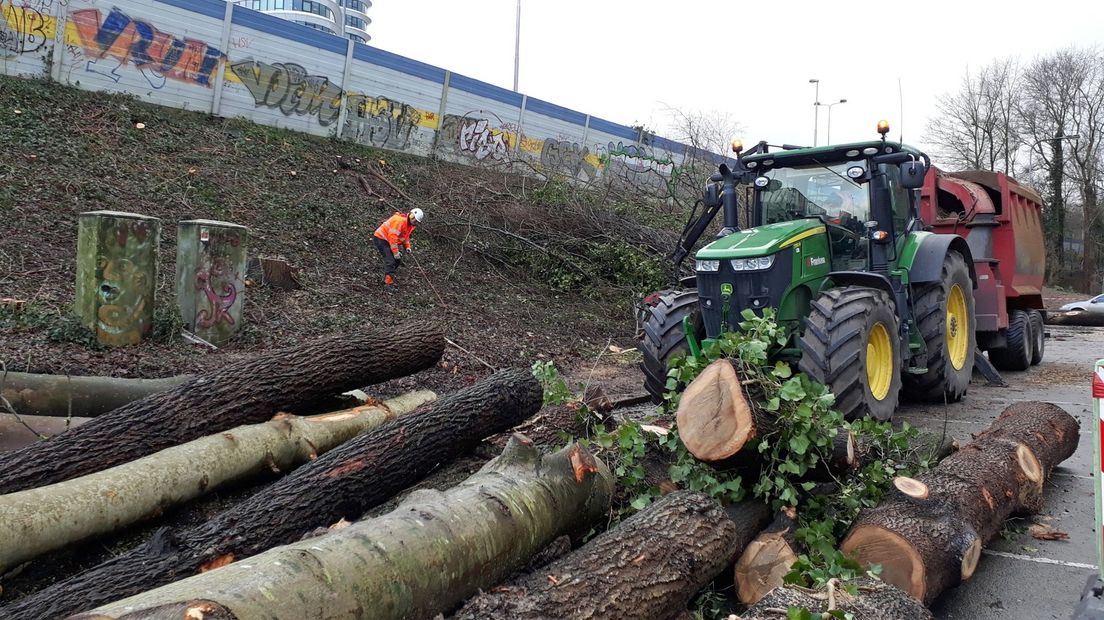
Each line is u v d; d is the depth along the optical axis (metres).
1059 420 5.84
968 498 4.21
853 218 7.21
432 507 3.01
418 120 16.58
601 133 20.02
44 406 5.03
